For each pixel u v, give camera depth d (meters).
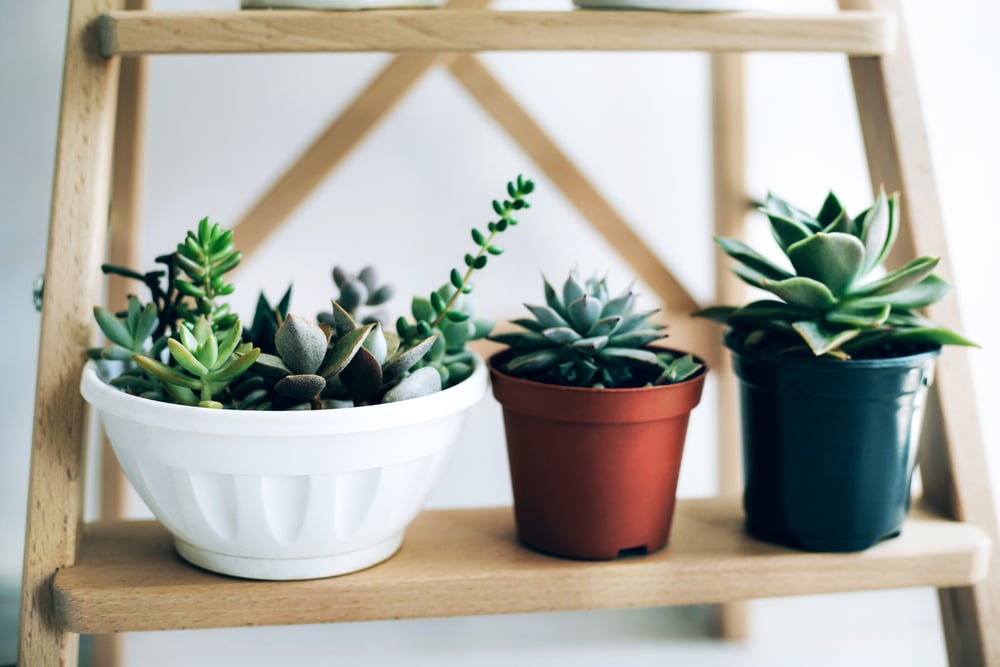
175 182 1.12
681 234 1.21
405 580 0.69
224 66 1.10
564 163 1.07
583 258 1.19
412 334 0.72
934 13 1.17
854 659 1.21
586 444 0.69
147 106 1.07
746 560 0.72
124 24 0.68
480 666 1.18
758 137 1.20
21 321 1.08
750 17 0.71
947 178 1.20
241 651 1.20
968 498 0.78
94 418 1.13
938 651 1.24
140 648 1.19
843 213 0.71
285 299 0.73
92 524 0.79
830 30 0.73
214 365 0.63
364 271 0.79
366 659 1.19
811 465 0.71
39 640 0.69
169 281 0.73
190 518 0.66
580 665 1.18
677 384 0.70
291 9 0.70
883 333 0.71
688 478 1.26
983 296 1.22
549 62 1.15
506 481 1.23
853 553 0.73
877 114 0.79
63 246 0.70
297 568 0.68
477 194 1.17
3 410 1.09
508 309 1.19
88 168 0.70
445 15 0.69
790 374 0.70
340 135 1.02
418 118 1.14
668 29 0.71
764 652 1.22
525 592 0.70
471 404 0.69
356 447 0.63
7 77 1.04
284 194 1.02
